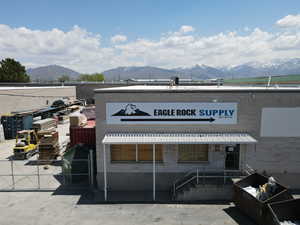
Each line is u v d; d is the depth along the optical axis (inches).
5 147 1022.4
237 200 490.9
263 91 557.6
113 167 581.3
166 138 538.6
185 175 578.9
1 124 1165.1
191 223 441.1
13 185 610.5
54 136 856.9
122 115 567.2
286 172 578.9
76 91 2623.0
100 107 566.3
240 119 565.9
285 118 565.3
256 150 575.2
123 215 470.9
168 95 560.7
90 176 621.9
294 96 558.9
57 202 527.5
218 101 561.0
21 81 3686.0
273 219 401.7
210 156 578.6
